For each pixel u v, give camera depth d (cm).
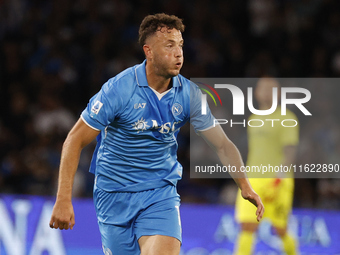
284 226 2148
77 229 2317
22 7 3894
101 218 1369
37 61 3634
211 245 2383
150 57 1258
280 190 2138
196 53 3788
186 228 2397
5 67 3616
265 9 4062
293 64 3803
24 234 2252
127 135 1282
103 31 3775
